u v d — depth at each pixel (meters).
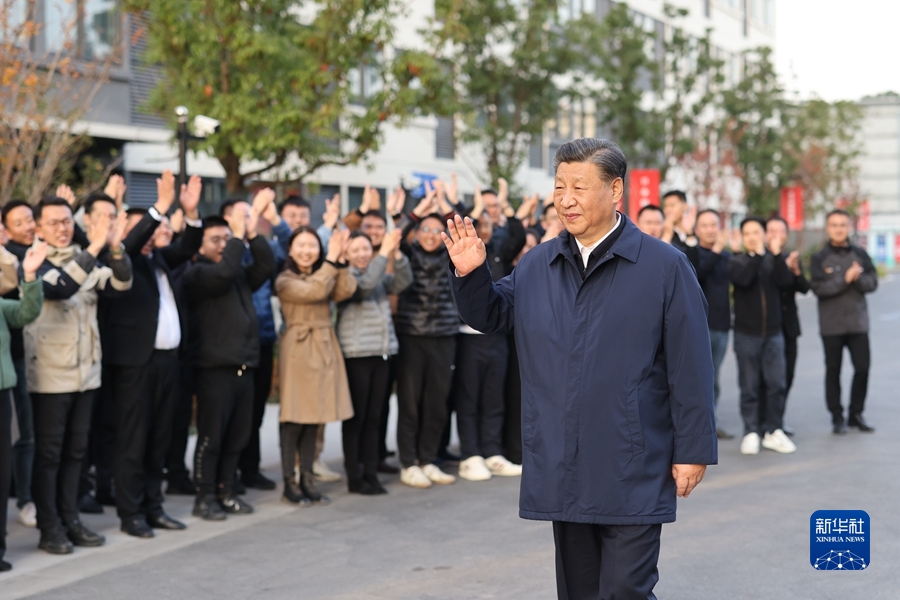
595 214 3.38
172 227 6.96
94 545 6.05
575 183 3.37
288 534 6.32
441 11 14.64
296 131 12.36
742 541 5.77
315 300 7.02
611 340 3.39
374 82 18.41
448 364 7.78
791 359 9.36
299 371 7.04
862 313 9.41
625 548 3.37
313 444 7.24
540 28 19.62
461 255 3.56
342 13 12.30
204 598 5.06
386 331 7.43
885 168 71.81
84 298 5.93
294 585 5.24
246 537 6.26
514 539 6.05
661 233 8.66
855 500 6.68
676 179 30.92
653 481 3.37
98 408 6.98
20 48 10.60
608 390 3.38
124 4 12.19
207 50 11.86
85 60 14.26
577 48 22.50
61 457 6.04
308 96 12.27
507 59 20.23
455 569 5.44
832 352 9.45
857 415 9.57
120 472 6.29
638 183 19.95
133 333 6.21
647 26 34.12
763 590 4.88
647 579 3.39
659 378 3.42
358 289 7.27
